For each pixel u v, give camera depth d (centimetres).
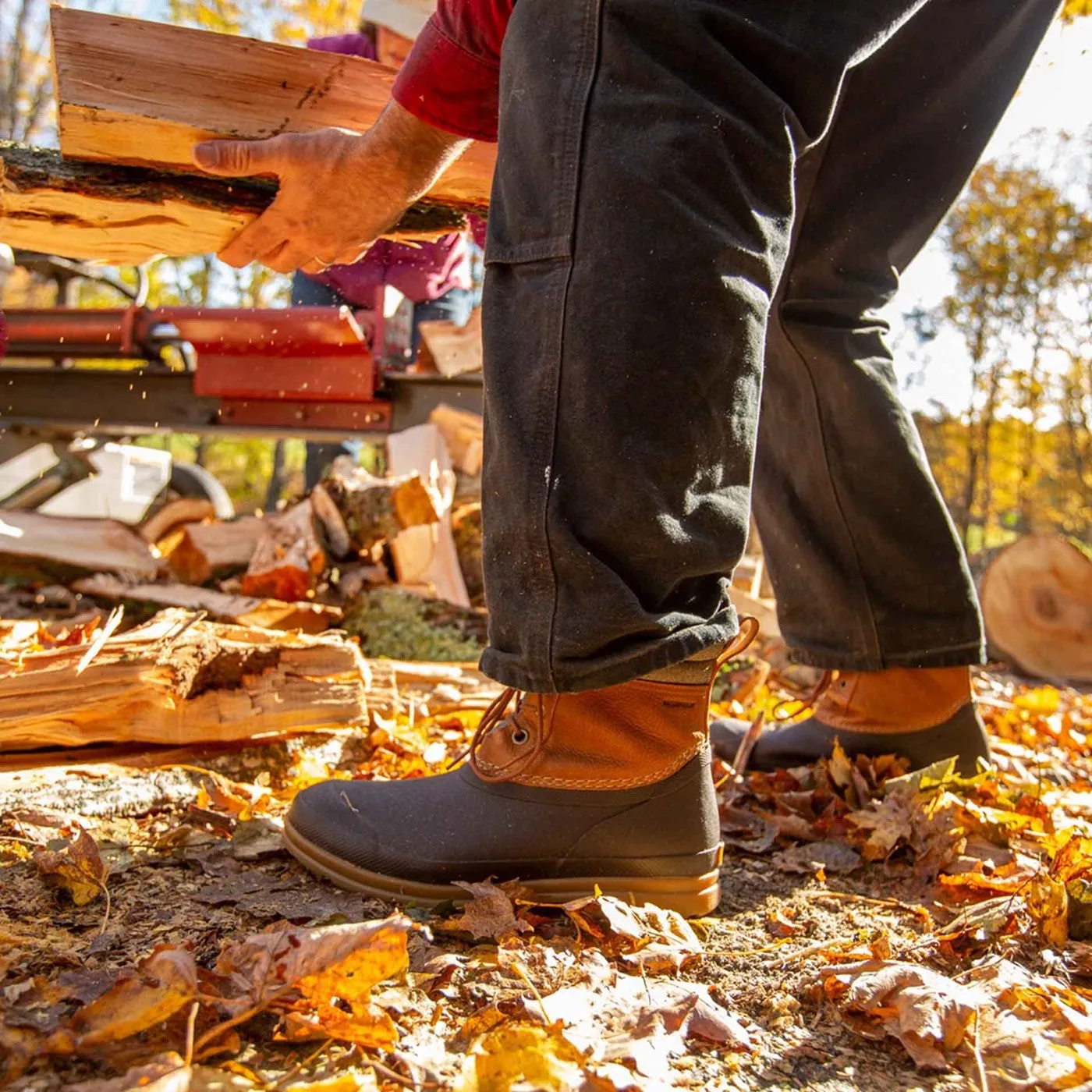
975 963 100
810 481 159
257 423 363
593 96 97
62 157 144
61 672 140
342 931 82
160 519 379
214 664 152
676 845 110
